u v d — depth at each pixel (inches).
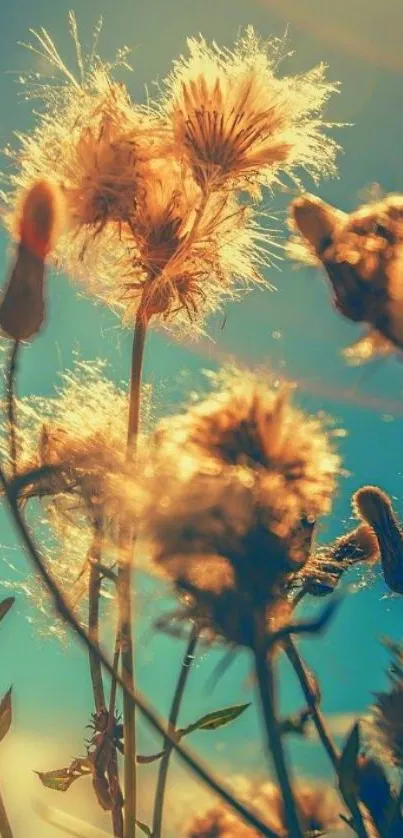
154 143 11.0
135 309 11.0
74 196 10.9
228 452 8.4
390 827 8.7
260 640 7.9
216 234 10.9
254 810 9.9
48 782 10.8
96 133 11.0
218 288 11.0
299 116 11.0
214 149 10.8
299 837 7.9
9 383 9.8
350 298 9.1
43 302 9.9
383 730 8.8
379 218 9.1
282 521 8.1
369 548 9.5
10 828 10.4
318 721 8.9
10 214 9.9
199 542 8.0
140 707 8.2
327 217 9.3
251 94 10.9
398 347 9.0
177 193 11.0
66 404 10.8
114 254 11.1
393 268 9.0
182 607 8.0
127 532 9.0
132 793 10.1
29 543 8.5
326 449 8.6
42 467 9.1
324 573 9.1
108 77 11.3
